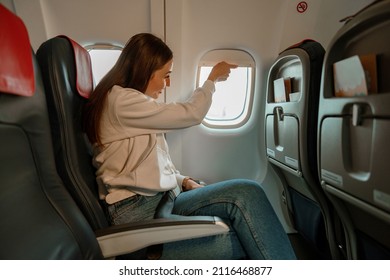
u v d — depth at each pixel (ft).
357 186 2.24
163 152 3.31
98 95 2.86
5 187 1.48
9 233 1.44
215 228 2.45
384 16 1.89
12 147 1.58
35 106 1.84
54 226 1.83
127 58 3.07
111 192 2.86
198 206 3.08
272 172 5.24
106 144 2.89
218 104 4.97
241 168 5.29
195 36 4.27
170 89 4.51
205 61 4.52
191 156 5.14
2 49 1.41
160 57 3.10
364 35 2.17
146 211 2.89
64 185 2.34
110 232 2.39
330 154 2.60
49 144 2.00
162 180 2.97
